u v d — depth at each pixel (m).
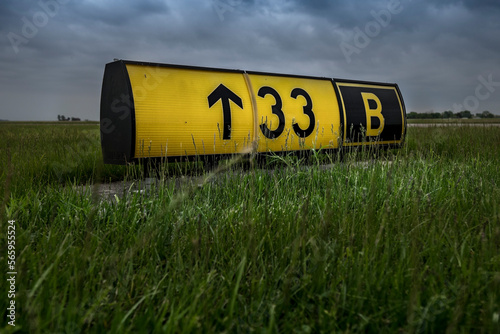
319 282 2.03
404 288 2.02
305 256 2.39
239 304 1.98
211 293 1.99
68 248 2.45
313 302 2.02
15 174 4.63
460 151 6.91
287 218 3.07
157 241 2.69
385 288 1.96
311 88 7.08
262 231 2.72
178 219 3.05
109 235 2.89
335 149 7.25
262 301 1.93
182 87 5.66
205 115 5.76
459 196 3.73
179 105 5.56
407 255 2.32
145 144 5.35
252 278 2.13
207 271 2.18
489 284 1.99
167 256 2.55
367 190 3.62
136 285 2.14
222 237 2.68
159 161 5.50
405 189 3.69
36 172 5.39
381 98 7.98
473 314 1.79
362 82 7.96
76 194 3.94
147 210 3.48
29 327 1.66
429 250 2.39
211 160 5.90
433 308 1.84
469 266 2.16
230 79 6.21
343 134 7.28
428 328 1.76
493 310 1.76
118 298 2.01
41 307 1.75
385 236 2.51
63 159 6.43
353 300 1.83
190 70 5.86
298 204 3.55
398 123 8.12
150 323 1.75
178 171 5.80
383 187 3.82
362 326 1.71
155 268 2.33
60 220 3.15
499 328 1.58
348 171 4.55
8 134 11.55
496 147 7.42
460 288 1.93
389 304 1.86
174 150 5.59
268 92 6.48
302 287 2.00
